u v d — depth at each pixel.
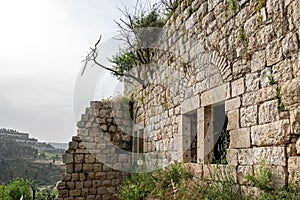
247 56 4.19
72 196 9.03
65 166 9.16
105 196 9.32
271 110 3.64
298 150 3.22
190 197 4.75
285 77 3.46
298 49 3.28
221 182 4.38
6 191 6.89
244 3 4.31
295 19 3.33
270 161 3.60
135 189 7.14
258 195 3.66
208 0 5.40
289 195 3.16
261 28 3.92
